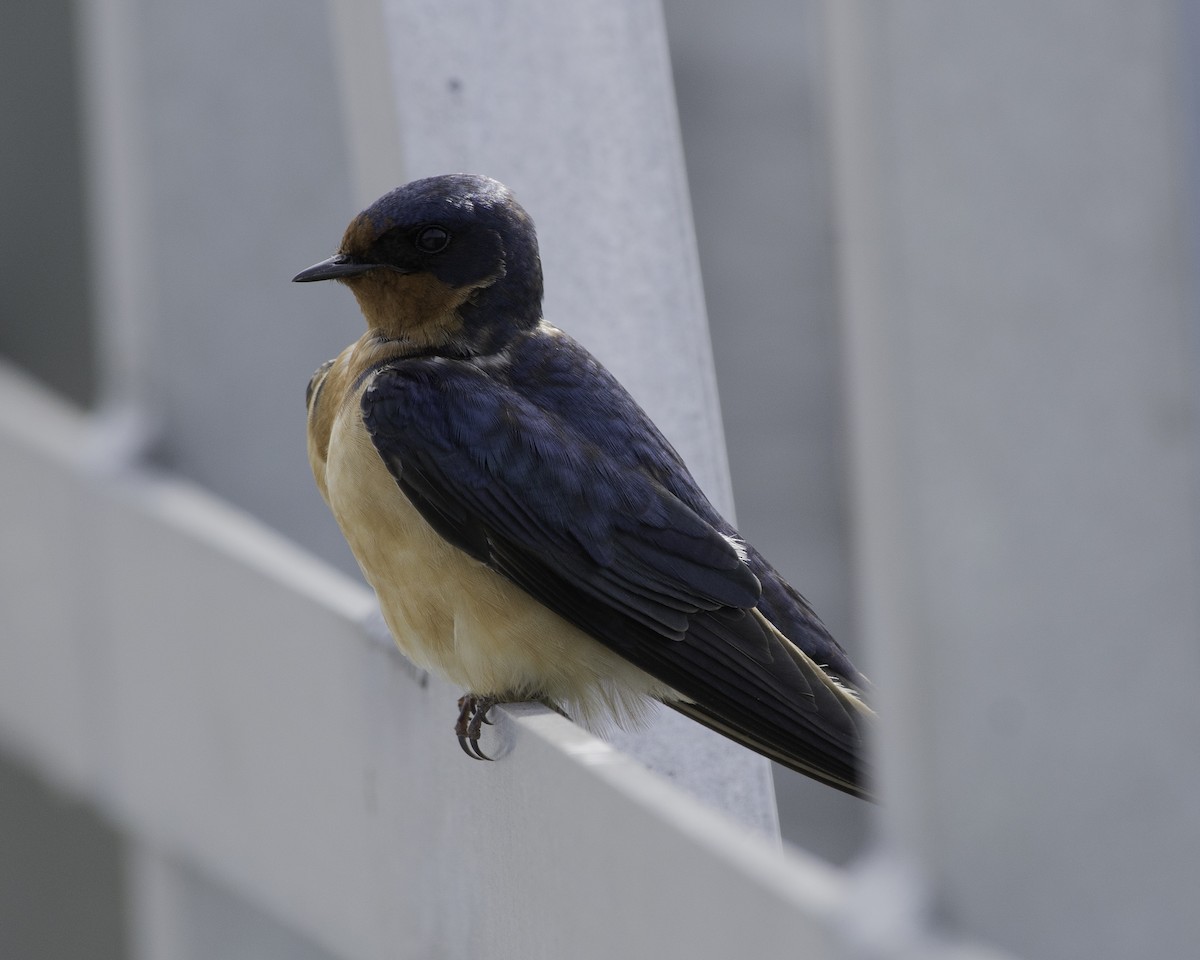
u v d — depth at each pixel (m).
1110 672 5.52
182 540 11.27
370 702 8.28
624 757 5.75
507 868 6.43
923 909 5.48
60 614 13.58
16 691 14.72
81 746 13.39
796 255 16.12
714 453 8.25
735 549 8.05
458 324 8.27
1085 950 5.54
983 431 5.48
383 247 8.15
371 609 8.52
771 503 16.16
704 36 16.14
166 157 12.18
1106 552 5.50
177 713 11.48
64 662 13.59
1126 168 5.42
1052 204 5.43
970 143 5.40
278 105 11.96
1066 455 5.48
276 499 12.39
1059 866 5.53
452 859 7.11
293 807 9.52
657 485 8.02
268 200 12.09
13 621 14.67
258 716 10.05
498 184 8.05
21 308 19.45
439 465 7.88
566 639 7.99
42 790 17.25
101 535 12.62
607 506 7.89
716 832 4.97
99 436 12.88
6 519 14.62
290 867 9.60
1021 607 5.51
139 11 12.09
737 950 4.87
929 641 5.52
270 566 9.87
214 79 12.05
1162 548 5.50
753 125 16.12
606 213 8.10
